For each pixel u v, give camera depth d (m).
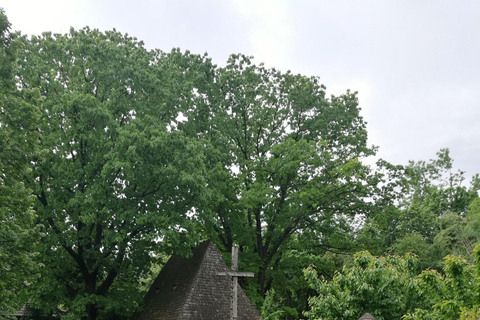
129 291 31.97
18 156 21.64
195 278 28.42
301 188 37.84
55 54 31.89
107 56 31.77
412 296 19.91
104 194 28.62
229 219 38.09
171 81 34.22
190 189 29.69
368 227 43.09
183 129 35.16
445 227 49.59
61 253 32.22
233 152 37.94
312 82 40.44
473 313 13.48
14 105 22.28
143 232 31.36
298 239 41.38
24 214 22.38
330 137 40.50
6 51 22.06
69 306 29.94
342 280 20.58
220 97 39.09
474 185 62.81
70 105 28.61
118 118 32.47
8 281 21.20
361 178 38.25
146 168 28.91
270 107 40.97
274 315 25.47
